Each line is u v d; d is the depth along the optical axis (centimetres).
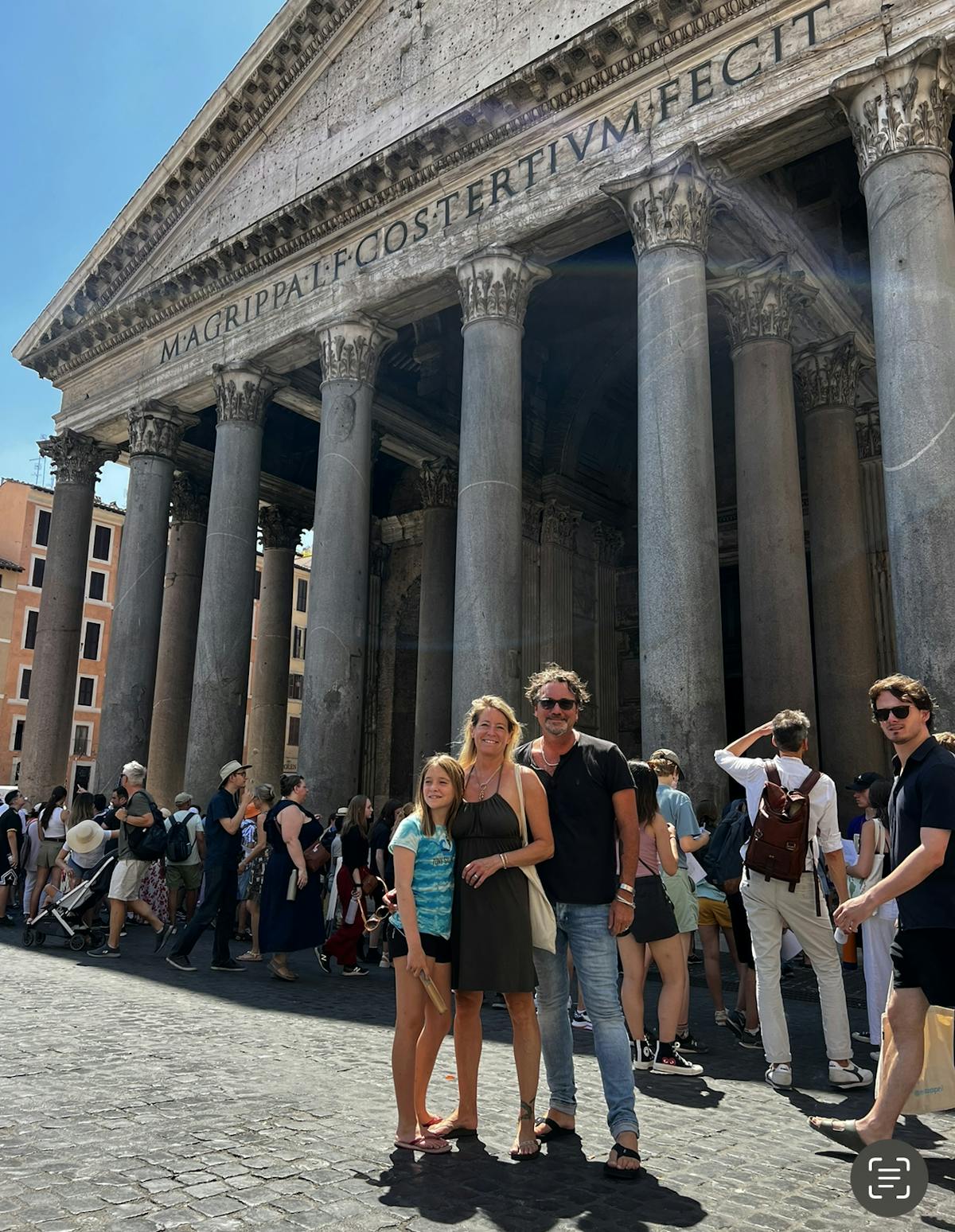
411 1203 387
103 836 1354
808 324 1767
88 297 2512
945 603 1034
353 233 1891
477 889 466
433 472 2644
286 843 1032
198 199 2275
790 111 1294
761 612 1484
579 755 498
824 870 663
